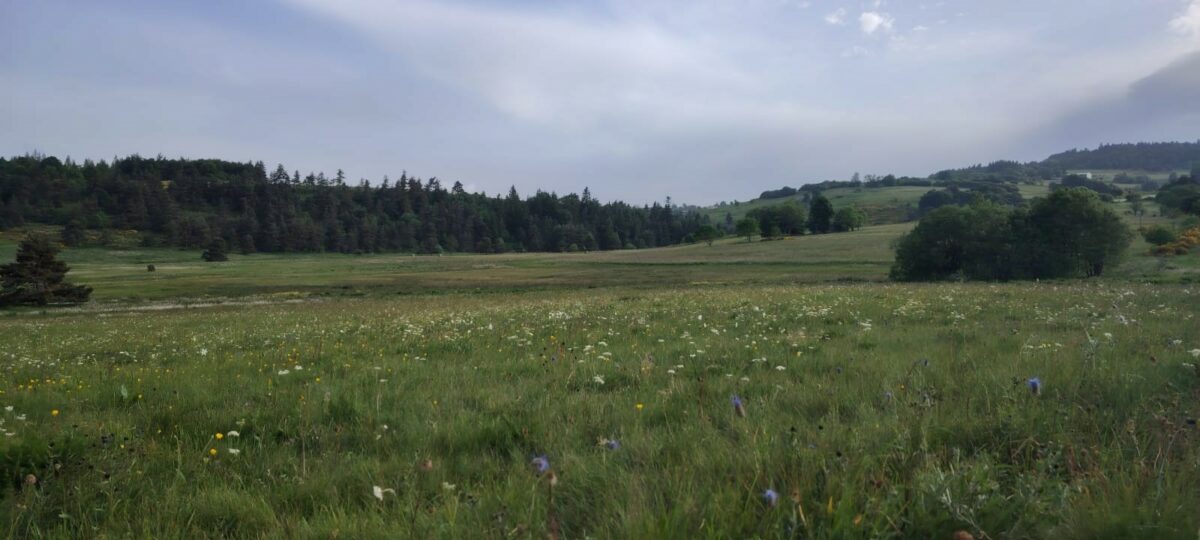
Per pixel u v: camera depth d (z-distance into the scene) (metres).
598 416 5.27
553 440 4.75
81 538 3.47
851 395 5.50
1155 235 70.69
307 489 4.00
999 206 57.19
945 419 4.48
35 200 179.50
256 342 14.84
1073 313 11.58
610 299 25.77
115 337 19.81
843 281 56.88
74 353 15.21
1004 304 14.52
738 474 3.51
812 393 5.68
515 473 4.04
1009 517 2.96
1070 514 2.90
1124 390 5.01
